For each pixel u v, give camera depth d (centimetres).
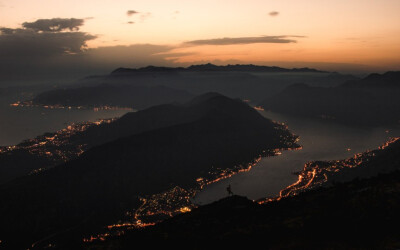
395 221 3033
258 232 3441
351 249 2723
